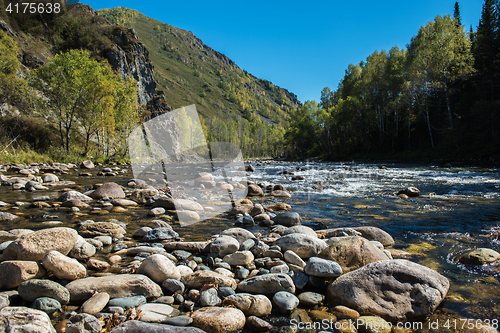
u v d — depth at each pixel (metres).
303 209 5.76
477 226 4.28
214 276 2.30
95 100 22.06
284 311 1.98
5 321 1.52
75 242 2.80
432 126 28.97
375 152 39.06
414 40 33.81
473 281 2.40
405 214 5.20
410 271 2.16
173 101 132.50
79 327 1.61
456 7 42.09
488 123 22.08
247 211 5.18
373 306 1.98
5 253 2.39
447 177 11.98
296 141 59.94
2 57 18.88
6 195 6.62
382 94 36.56
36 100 20.19
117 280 2.13
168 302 2.06
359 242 2.75
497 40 25.08
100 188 6.58
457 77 25.98
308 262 2.49
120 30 55.59
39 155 17.86
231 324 1.74
